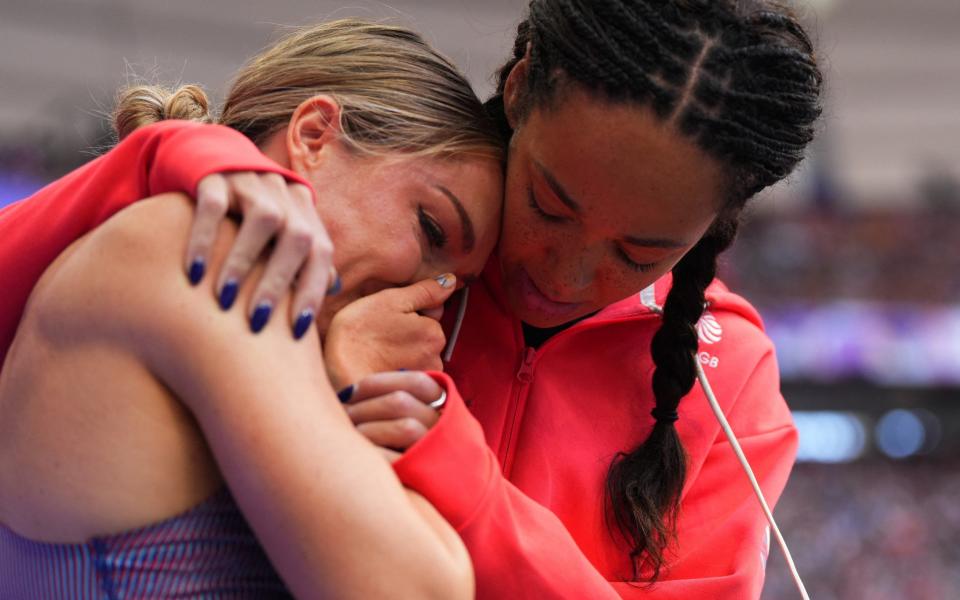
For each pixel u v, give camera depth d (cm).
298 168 103
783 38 101
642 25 95
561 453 121
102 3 914
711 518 126
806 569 884
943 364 948
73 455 85
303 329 85
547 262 106
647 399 127
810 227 1036
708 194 99
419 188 102
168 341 82
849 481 960
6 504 91
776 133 101
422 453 91
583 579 100
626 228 99
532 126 101
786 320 972
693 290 120
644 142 94
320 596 79
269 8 964
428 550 81
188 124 96
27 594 93
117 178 95
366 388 94
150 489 85
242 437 80
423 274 106
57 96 896
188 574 87
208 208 83
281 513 80
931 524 916
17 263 97
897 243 1025
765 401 135
